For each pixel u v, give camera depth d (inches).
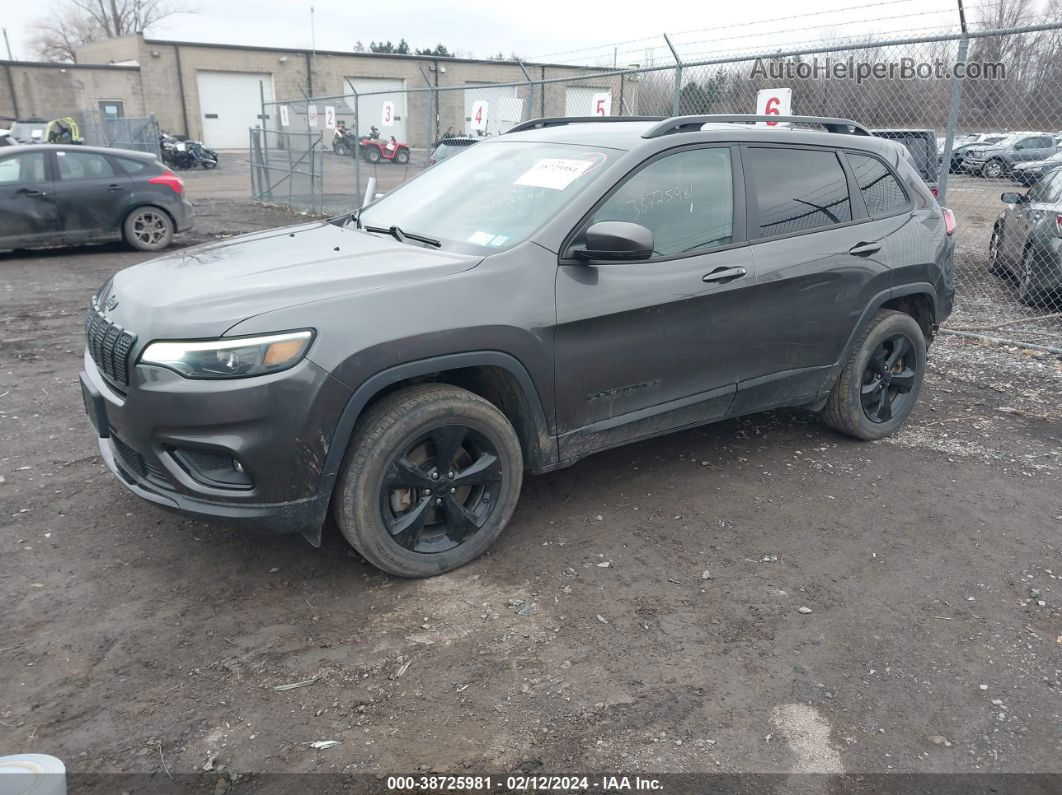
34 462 175.8
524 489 166.4
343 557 139.6
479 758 96.1
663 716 103.7
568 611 125.6
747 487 169.6
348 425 117.9
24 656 112.4
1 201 426.9
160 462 118.3
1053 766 97.7
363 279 124.1
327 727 100.6
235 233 552.4
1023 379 246.2
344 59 1658.5
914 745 100.3
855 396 185.0
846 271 172.4
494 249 136.0
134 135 890.7
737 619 124.6
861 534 151.6
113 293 135.0
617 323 141.2
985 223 441.7
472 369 138.3
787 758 97.6
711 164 156.3
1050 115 297.9
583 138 159.6
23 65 1412.4
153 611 123.4
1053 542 149.9
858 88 342.3
